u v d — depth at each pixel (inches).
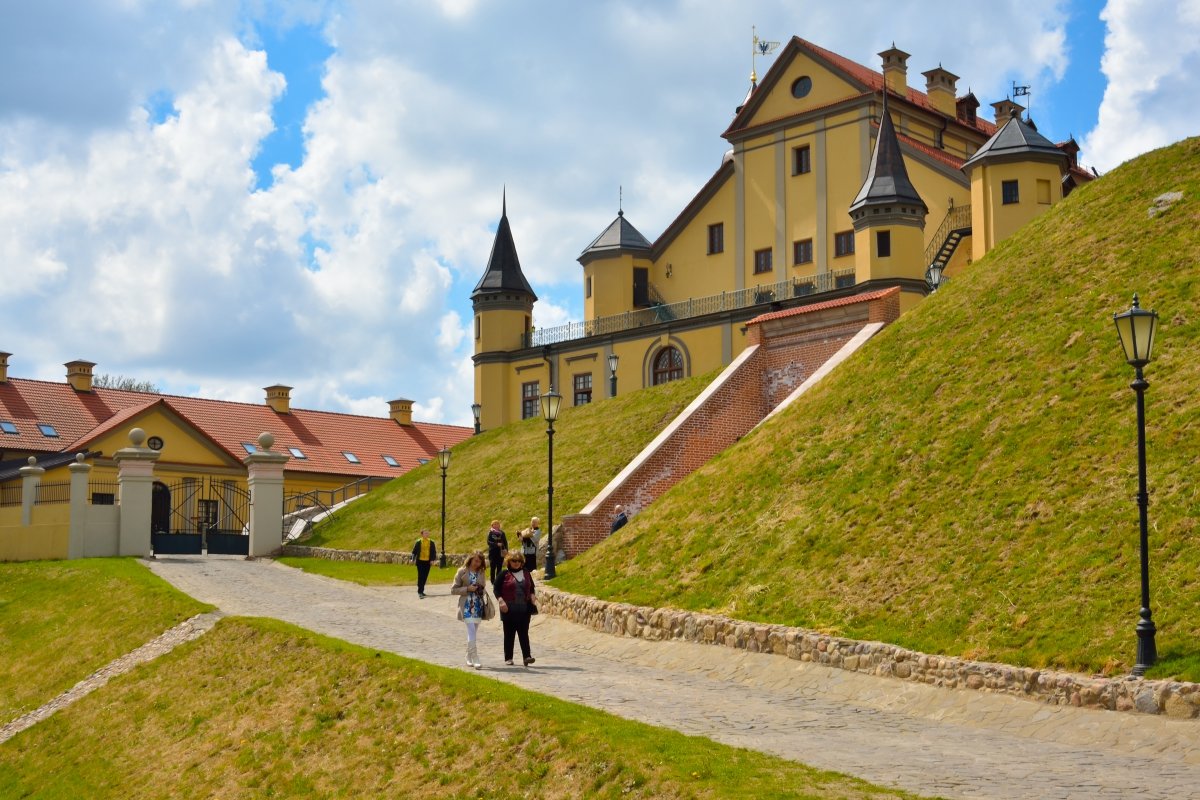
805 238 2241.6
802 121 2260.1
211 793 684.7
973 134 2472.9
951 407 929.5
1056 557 697.6
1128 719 553.3
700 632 801.6
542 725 585.6
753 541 905.5
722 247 2372.0
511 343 2444.6
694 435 1349.7
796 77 2287.2
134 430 1592.0
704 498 1034.1
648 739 534.6
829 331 1370.6
